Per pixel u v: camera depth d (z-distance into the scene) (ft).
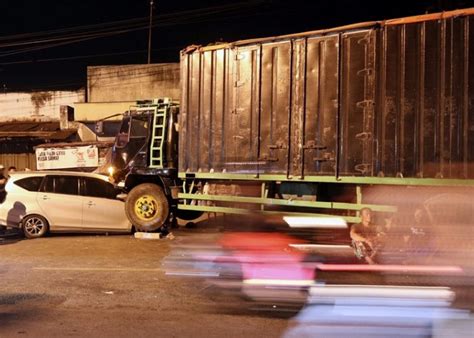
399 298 19.47
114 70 77.71
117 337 16.25
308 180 29.48
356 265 22.94
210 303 20.34
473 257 24.91
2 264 27.96
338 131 28.48
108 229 39.47
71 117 75.25
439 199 26.13
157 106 38.70
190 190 35.83
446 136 25.70
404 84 26.63
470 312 18.12
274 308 19.56
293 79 30.09
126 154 39.78
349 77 28.14
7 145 74.43
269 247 22.03
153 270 26.23
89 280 24.17
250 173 31.65
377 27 27.25
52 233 40.78
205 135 33.68
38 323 17.72
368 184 28.17
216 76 33.22
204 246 24.43
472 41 25.13
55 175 39.34
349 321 17.49
